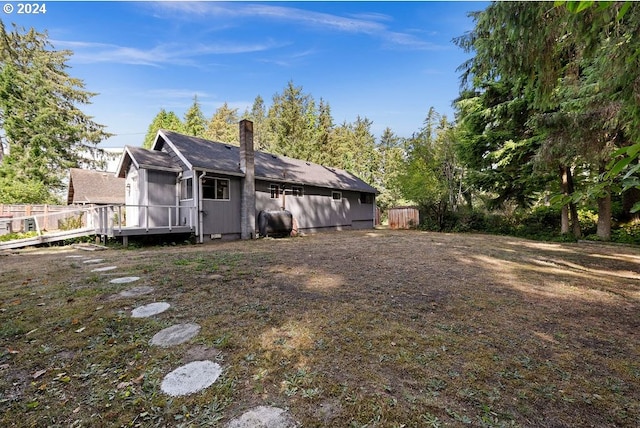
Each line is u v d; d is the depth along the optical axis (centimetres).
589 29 353
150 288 412
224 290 405
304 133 2831
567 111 644
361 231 1558
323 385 203
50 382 212
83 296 380
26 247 889
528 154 1174
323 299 373
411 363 230
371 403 184
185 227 990
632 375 217
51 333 283
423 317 320
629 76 361
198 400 191
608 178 158
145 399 193
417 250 767
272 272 506
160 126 3128
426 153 1755
